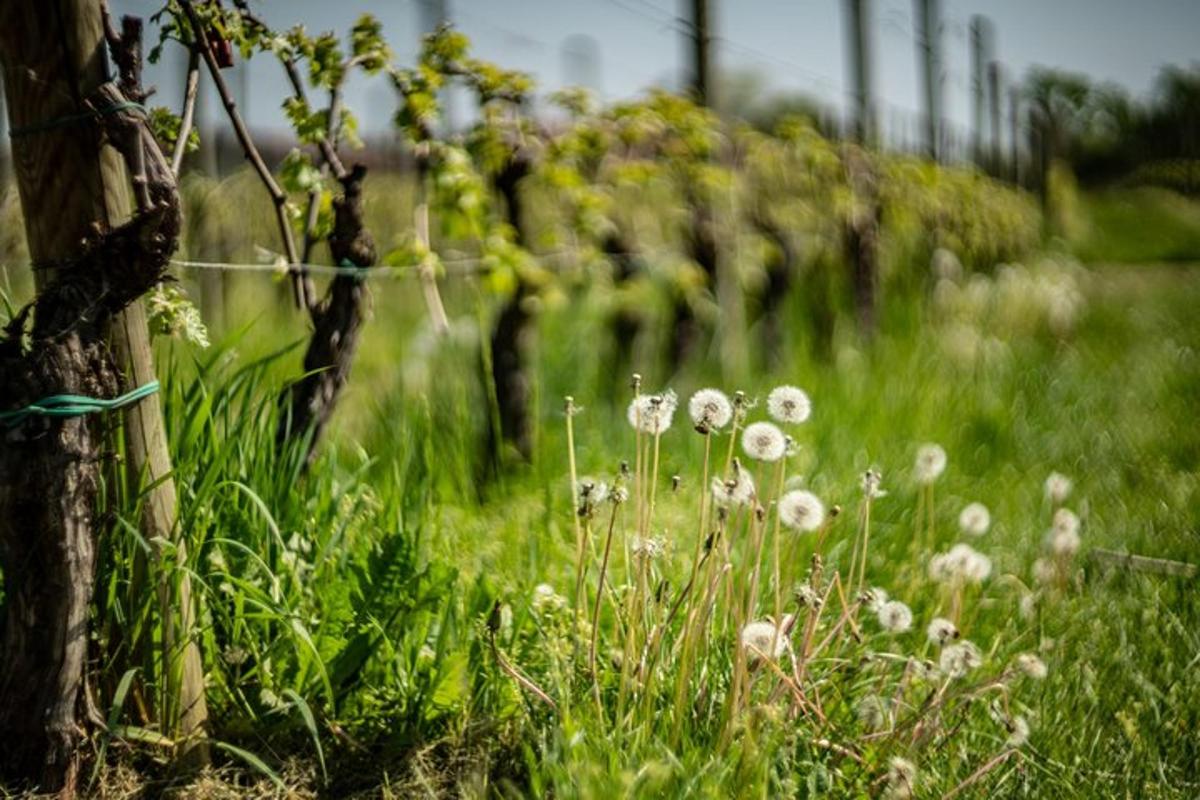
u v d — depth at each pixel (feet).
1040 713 11.64
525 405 19.26
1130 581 15.21
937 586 14.62
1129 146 106.22
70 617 9.46
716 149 23.61
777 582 10.41
